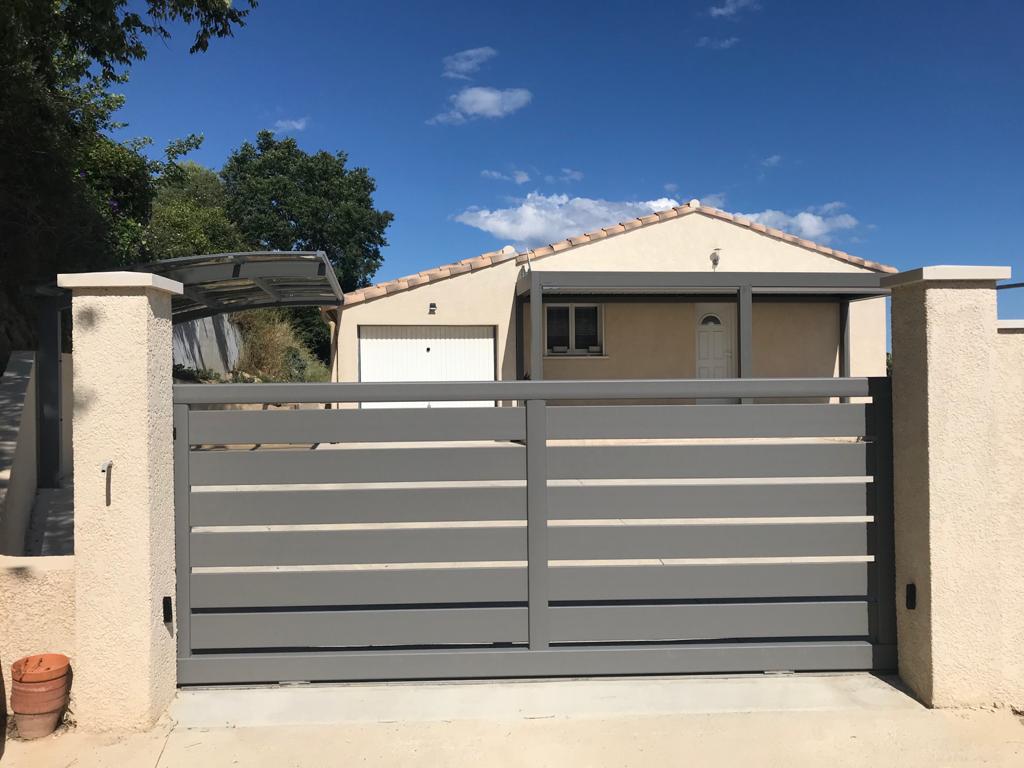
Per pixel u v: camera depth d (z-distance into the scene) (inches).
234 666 149.8
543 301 580.7
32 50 308.8
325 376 957.8
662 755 125.6
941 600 141.6
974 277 139.8
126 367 133.9
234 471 149.2
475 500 153.3
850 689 149.2
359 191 1565.0
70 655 137.2
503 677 153.5
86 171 546.3
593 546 153.3
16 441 232.4
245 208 1441.9
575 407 153.6
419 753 126.1
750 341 537.0
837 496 155.7
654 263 585.0
